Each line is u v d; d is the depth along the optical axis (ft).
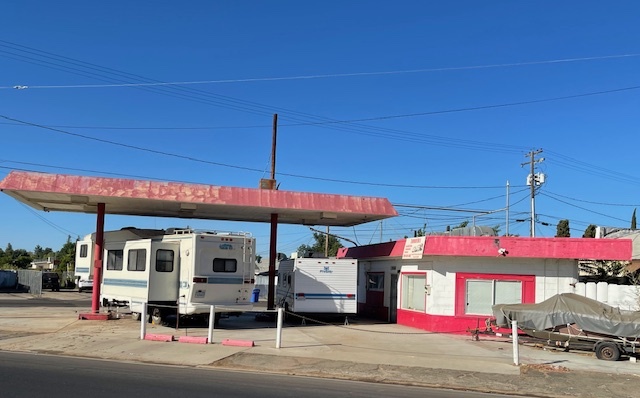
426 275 66.54
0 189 59.21
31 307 91.45
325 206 70.44
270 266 77.10
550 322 51.26
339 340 55.36
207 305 61.31
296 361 42.37
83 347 46.83
